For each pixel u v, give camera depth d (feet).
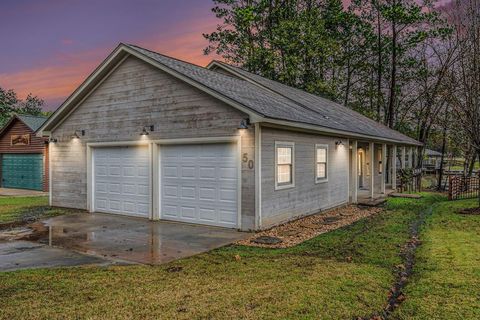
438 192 64.44
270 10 98.53
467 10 39.65
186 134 32.48
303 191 35.86
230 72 55.26
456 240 25.39
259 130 28.73
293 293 15.53
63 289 16.12
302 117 33.12
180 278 17.74
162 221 34.45
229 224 30.55
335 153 43.45
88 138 40.37
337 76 104.88
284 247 24.39
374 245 24.68
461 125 40.04
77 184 41.78
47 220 35.27
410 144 69.92
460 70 40.06
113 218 36.24
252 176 28.94
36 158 67.41
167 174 34.68
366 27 103.71
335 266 19.63
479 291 15.57
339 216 37.29
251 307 14.14
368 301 14.85
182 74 31.68
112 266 20.03
